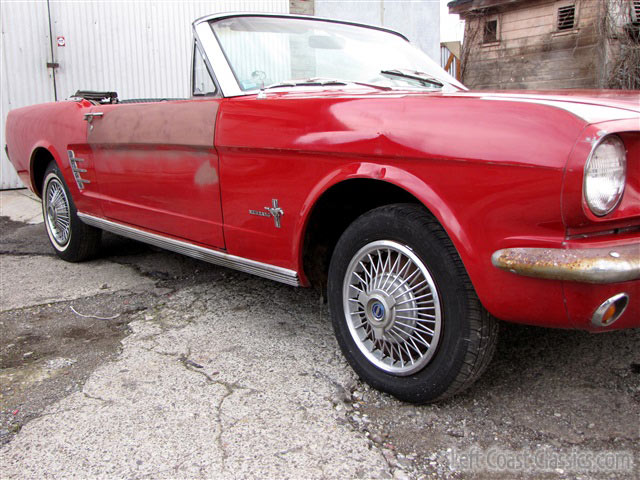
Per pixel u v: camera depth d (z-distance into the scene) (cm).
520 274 175
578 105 179
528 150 171
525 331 281
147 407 223
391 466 185
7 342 290
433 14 1002
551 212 169
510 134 176
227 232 283
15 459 193
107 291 365
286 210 248
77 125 387
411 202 226
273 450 194
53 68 762
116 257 446
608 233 177
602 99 194
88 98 428
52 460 192
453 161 187
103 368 257
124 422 213
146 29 801
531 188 171
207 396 230
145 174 330
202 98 295
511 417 211
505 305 186
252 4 855
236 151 265
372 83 300
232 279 383
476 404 220
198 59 298
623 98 200
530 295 179
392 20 969
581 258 164
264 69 296
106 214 379
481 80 1266
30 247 487
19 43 740
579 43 1075
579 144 162
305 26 326
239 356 266
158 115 310
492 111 183
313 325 302
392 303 217
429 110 197
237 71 288
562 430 202
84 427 210
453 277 196
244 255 279
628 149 173
